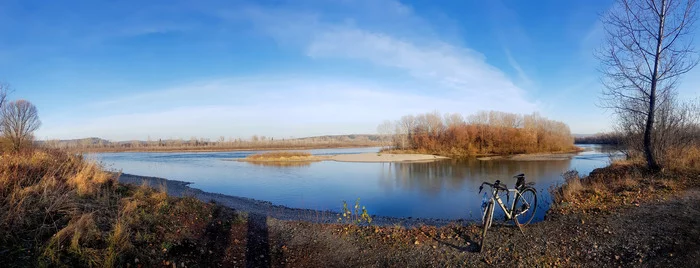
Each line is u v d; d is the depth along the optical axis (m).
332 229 7.06
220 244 6.23
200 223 7.06
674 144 12.05
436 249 5.98
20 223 5.16
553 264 5.34
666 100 12.41
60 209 6.00
